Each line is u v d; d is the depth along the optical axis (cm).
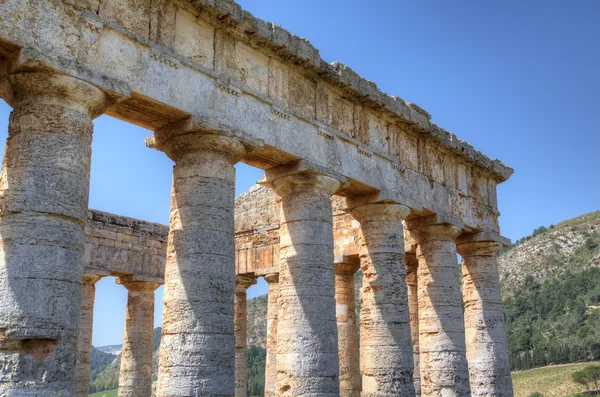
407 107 2408
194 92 1655
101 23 1462
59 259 1272
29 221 1260
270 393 2953
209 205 1636
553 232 18938
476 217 2811
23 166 1297
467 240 2845
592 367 9488
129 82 1499
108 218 3086
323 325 1864
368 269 2252
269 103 1862
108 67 1462
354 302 2923
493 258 2916
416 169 2477
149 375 3138
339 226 2945
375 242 2253
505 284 17512
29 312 1213
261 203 3256
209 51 1733
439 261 2534
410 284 3166
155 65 1573
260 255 3186
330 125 2081
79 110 1381
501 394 2706
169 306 1578
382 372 2112
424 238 2584
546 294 15750
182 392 1485
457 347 2445
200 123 1625
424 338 2497
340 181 2050
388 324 2156
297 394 1798
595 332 12656
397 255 2247
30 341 1230
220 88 1728
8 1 1305
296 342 1847
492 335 2786
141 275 3161
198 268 1579
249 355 11856
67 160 1327
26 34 1321
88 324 2967
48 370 1216
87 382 2900
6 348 1201
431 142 2583
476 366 2756
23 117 1334
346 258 2867
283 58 1942
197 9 1698
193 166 1669
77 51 1407
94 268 2948
